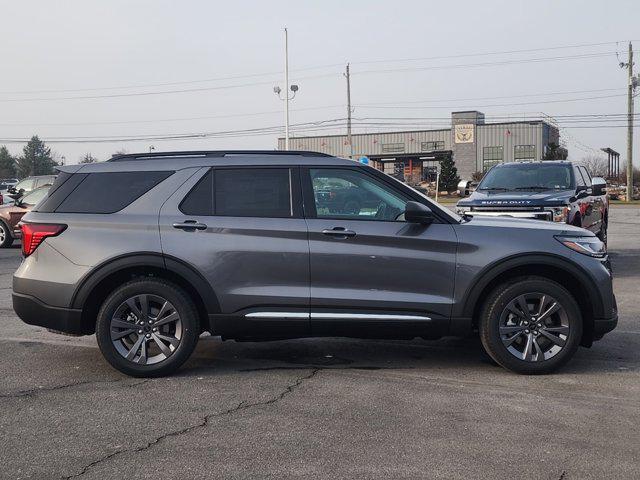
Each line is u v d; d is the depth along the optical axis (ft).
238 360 21.12
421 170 219.41
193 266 18.75
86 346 22.94
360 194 19.19
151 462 13.38
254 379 19.01
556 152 198.59
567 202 34.88
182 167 19.60
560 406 16.58
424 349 22.47
